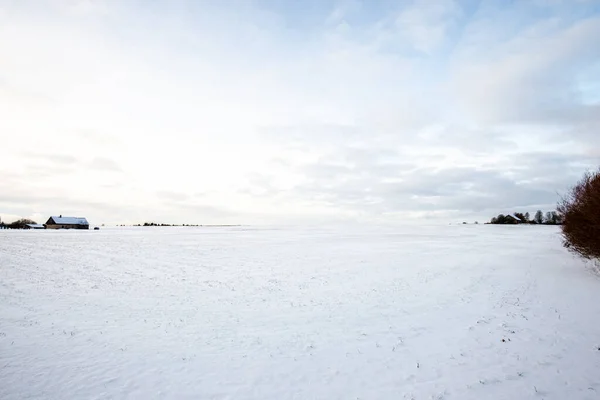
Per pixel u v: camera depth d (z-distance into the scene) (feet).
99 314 46.01
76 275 74.54
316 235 213.87
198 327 40.37
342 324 40.63
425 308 45.96
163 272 78.43
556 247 110.93
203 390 25.38
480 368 27.27
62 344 35.01
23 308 48.88
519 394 23.12
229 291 59.57
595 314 38.73
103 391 25.26
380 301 50.80
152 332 38.68
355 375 27.32
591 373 25.23
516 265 77.71
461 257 95.76
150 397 24.41
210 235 218.38
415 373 27.14
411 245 136.77
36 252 113.29
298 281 67.41
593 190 56.85
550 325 35.96
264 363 30.01
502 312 41.93
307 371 28.27
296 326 40.32
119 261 94.99
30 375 27.91
